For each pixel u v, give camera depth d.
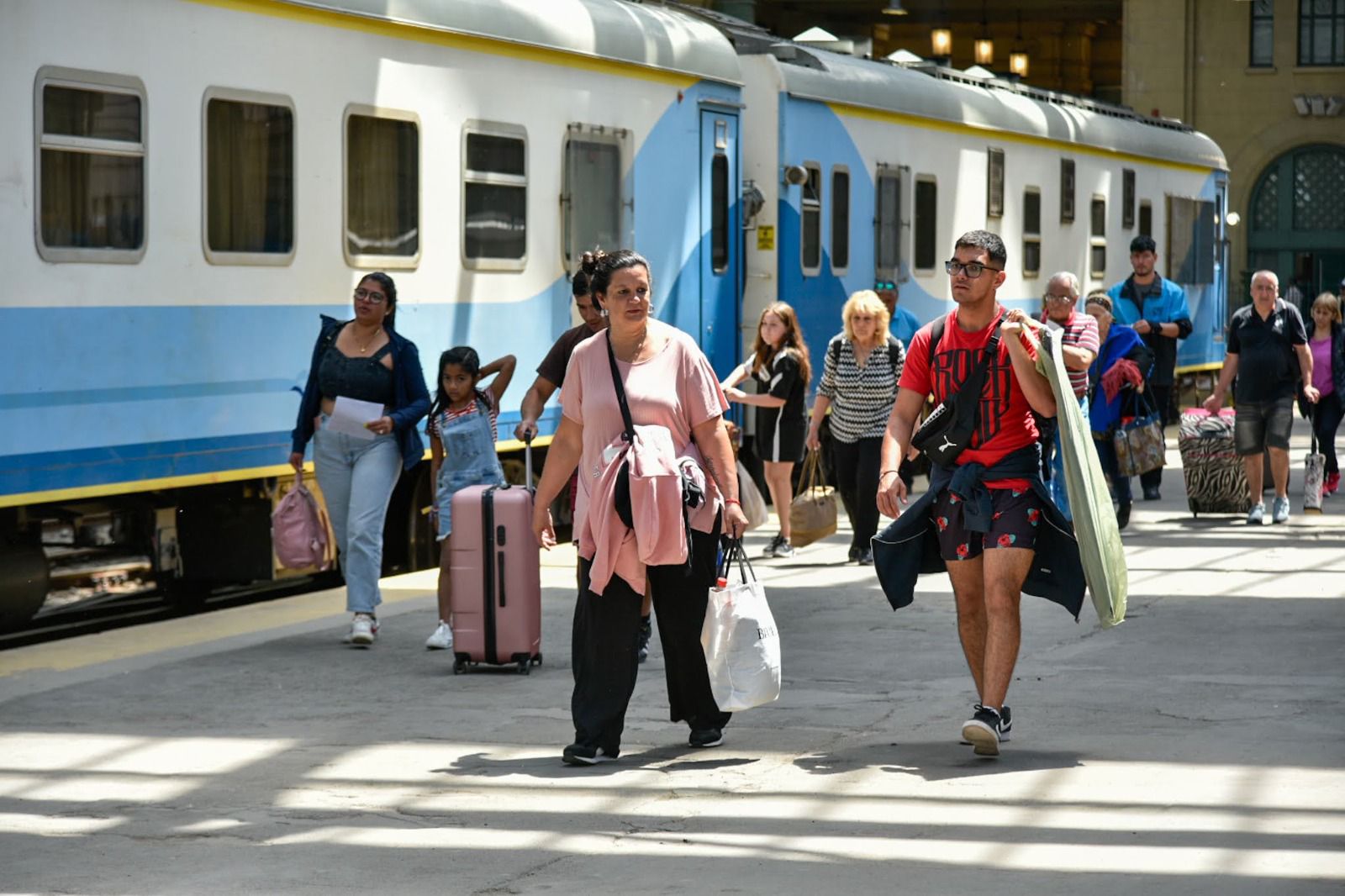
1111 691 15.99
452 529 16.94
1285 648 18.03
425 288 23.84
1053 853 11.22
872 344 24.11
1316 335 32.62
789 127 32.25
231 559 21.95
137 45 19.50
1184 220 54.44
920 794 12.64
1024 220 42.50
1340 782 12.84
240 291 20.94
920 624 19.72
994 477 13.55
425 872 11.01
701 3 51.47
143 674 16.86
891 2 86.56
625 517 13.39
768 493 33.38
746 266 32.16
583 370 13.72
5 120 18.03
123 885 10.77
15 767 13.53
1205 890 10.46
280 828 11.95
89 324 19.08
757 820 12.06
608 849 11.45
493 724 14.97
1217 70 81.50
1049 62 94.38
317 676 16.86
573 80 26.64
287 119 21.50
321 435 18.59
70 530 20.27
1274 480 28.39
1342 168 80.75
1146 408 27.80
